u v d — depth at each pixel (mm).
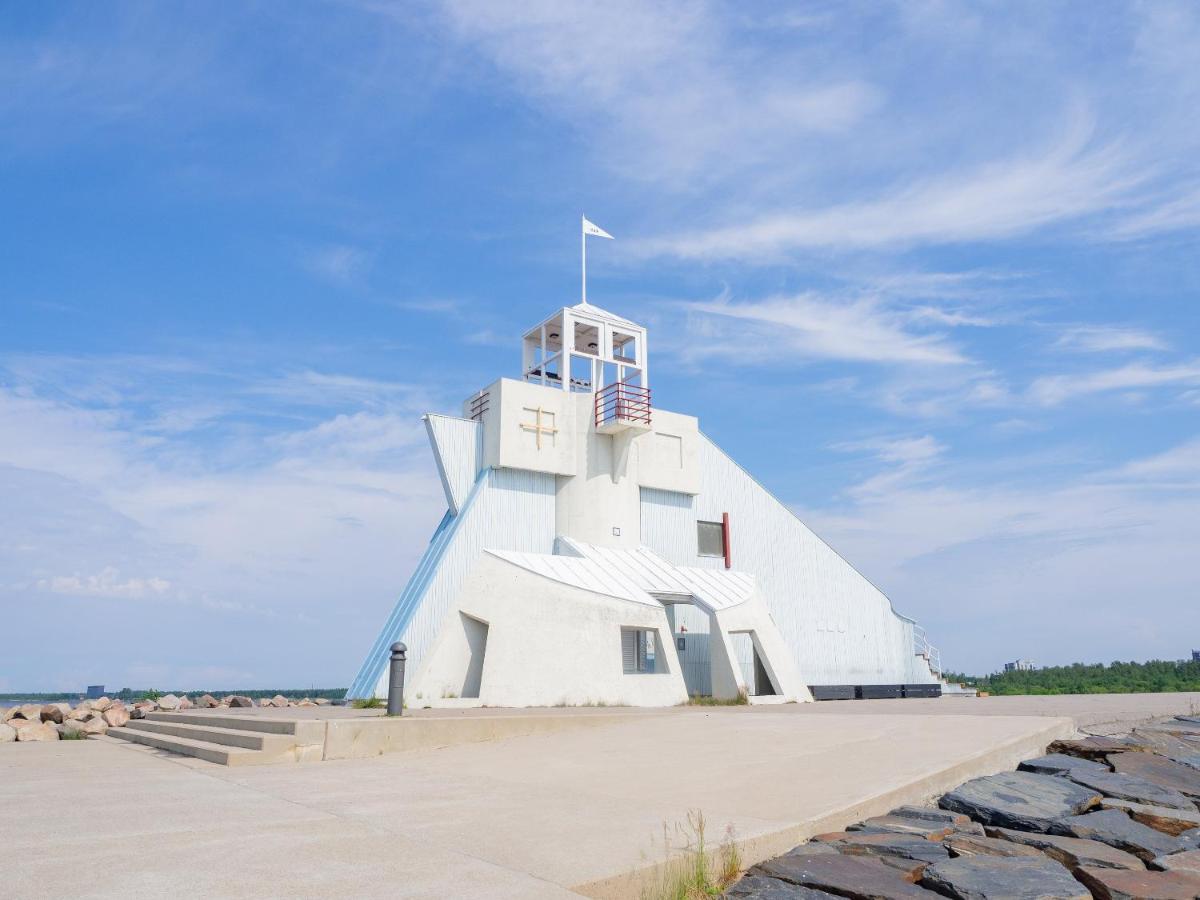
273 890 5816
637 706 26328
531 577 27047
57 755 16547
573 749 13570
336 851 6902
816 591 40719
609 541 34188
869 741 12461
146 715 26438
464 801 9188
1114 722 15383
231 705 33281
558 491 34812
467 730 14922
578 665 25891
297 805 9156
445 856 6711
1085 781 10211
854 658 41000
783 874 6691
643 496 36781
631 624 27188
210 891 5797
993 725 13445
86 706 27375
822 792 9023
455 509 33156
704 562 37781
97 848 7078
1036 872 6762
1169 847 7879
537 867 6355
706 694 35250
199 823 8148
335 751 13547
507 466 33312
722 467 39594
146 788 10836
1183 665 50594
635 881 6262
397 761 13086
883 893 6191
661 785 9914
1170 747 12961
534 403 34281
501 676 25969
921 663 43188
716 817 8023
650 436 36969
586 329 37781
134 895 5703
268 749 13062
